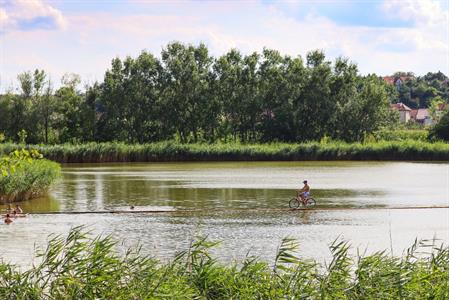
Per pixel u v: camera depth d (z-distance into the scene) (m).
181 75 127.94
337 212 40.44
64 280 12.12
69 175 72.88
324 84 127.38
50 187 55.19
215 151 106.44
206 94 129.12
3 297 11.89
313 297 12.61
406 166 89.75
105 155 103.94
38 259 24.88
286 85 128.88
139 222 36.06
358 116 127.50
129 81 127.81
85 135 128.38
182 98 128.12
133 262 12.94
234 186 57.94
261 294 12.45
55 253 12.98
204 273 12.80
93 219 37.34
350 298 12.69
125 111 128.75
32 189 47.75
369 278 12.95
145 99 128.50
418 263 13.92
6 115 122.81
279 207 42.91
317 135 129.50
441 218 37.66
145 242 29.33
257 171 79.50
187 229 33.28
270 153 106.56
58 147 101.38
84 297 12.09
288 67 131.75
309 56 131.00
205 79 131.25
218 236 31.03
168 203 45.16
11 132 123.56
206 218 37.72
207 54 131.50
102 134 128.25
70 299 11.92
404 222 36.03
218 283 12.79
